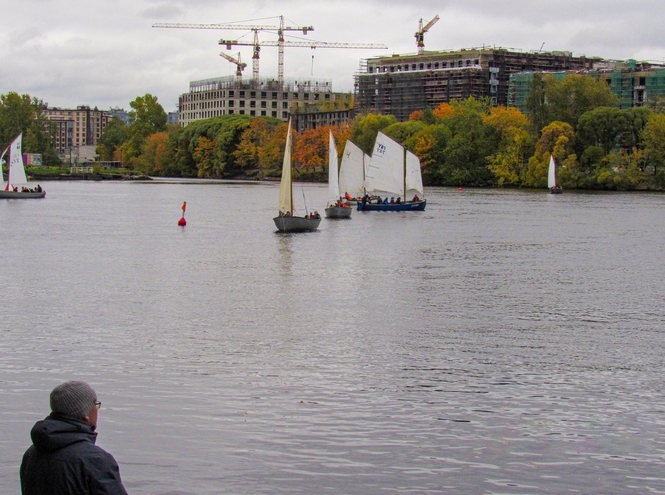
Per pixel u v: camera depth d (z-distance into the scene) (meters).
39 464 15.17
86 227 117.44
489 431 31.92
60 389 15.45
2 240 100.06
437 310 55.59
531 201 178.00
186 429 31.80
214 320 51.88
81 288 64.19
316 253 87.88
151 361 41.41
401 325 50.56
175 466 28.48
